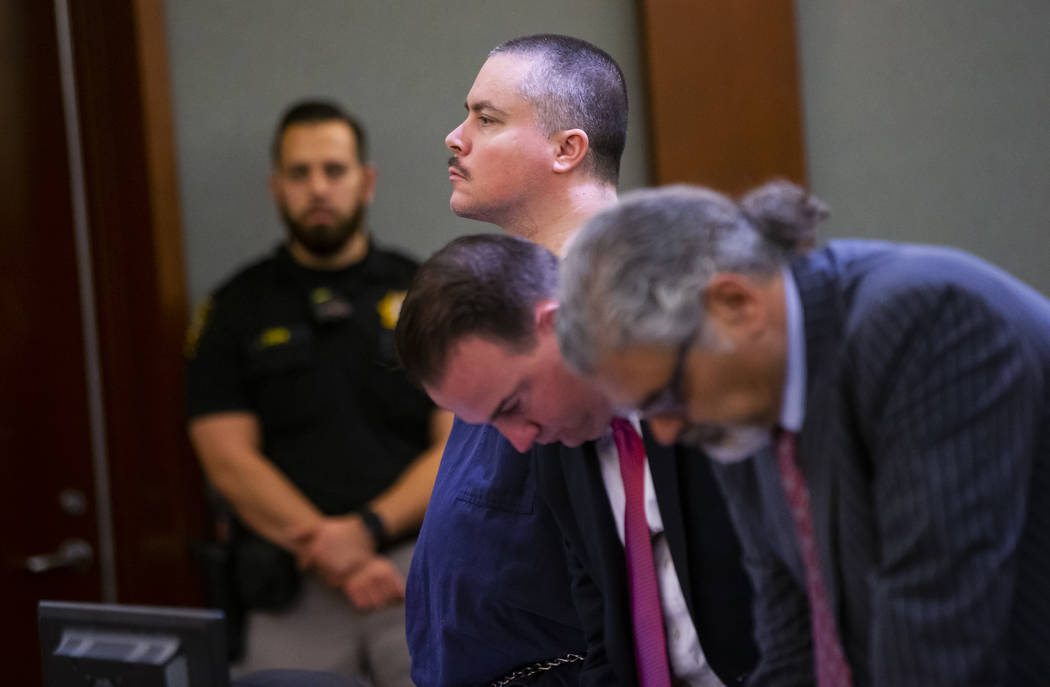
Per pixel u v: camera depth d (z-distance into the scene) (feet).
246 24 26.25
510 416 11.14
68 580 27.20
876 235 25.05
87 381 27.20
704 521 11.68
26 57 26.78
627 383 8.66
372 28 26.08
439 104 26.02
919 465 8.52
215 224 26.50
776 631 10.80
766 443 9.53
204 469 26.43
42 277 27.04
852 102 25.00
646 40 24.70
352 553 22.67
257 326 24.17
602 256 8.57
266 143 26.37
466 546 12.99
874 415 8.79
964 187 25.05
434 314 10.85
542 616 12.92
